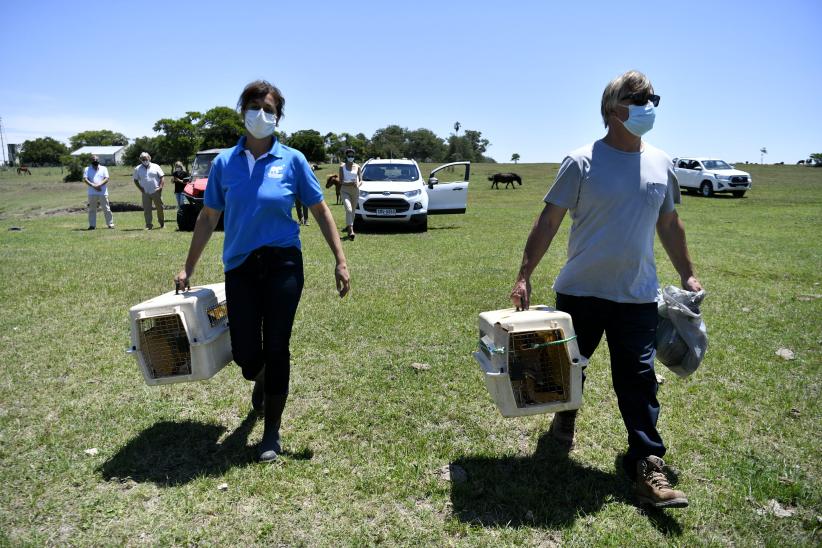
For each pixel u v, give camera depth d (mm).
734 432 3443
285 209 3084
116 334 5121
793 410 3738
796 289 7172
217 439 3354
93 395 3910
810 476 2973
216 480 2877
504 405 2717
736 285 7375
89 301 6168
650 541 2465
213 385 4109
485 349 2867
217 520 2576
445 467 3061
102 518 2586
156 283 7047
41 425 3471
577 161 2820
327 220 3260
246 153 3117
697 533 2535
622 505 2711
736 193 26266
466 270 8125
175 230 13281
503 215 17688
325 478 2930
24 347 4762
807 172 46031
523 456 3191
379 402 3838
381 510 2680
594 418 3646
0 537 2432
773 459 3137
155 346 3141
